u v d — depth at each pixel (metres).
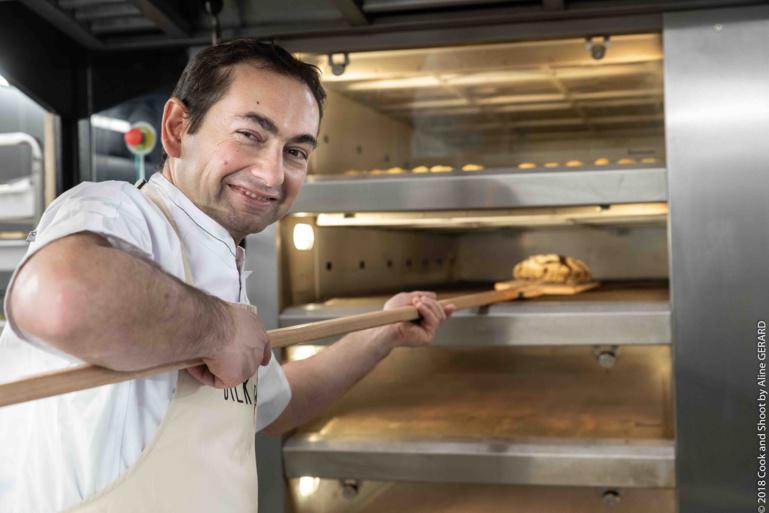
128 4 1.82
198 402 1.10
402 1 1.80
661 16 1.77
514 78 2.06
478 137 2.49
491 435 1.92
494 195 1.87
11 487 1.07
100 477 1.03
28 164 2.37
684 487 1.78
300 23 1.88
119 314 0.83
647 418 2.00
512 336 1.88
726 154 1.75
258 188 1.11
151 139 2.02
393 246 2.74
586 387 2.31
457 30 1.87
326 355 1.64
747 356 1.75
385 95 2.23
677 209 1.77
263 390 1.46
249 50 1.13
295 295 2.06
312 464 1.96
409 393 2.32
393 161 2.54
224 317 0.98
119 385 1.03
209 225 1.15
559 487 2.02
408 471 1.91
